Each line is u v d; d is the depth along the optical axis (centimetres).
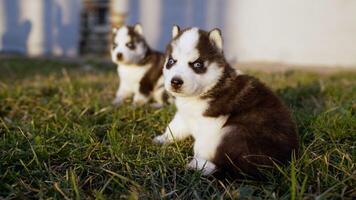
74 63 259
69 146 90
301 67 274
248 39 310
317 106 122
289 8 302
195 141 88
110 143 91
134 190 73
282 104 86
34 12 327
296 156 81
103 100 137
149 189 75
